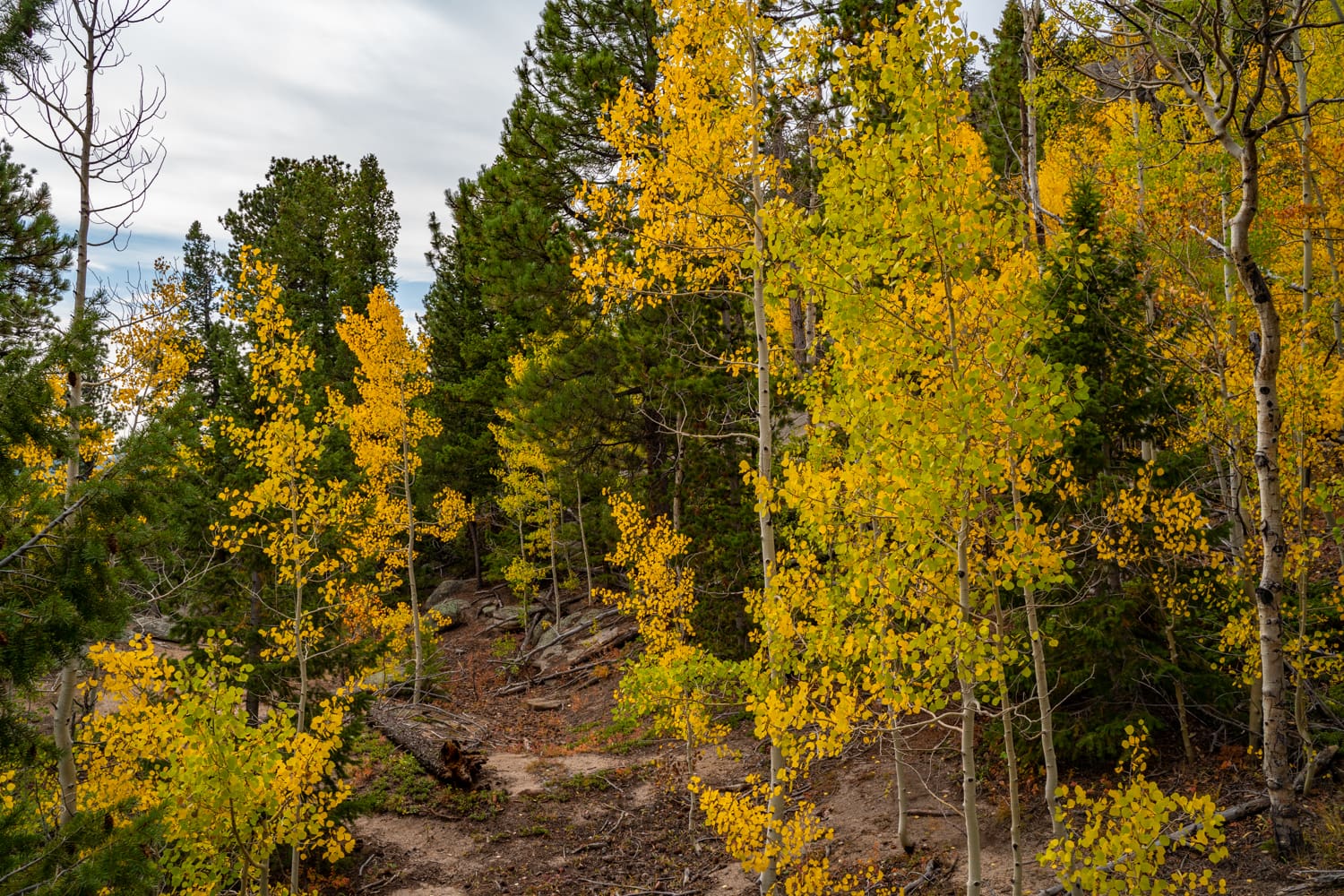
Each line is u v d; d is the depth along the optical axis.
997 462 5.09
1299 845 6.06
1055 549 6.03
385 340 17.78
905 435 4.85
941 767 9.80
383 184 36.25
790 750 6.02
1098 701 8.09
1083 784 8.12
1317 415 7.81
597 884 9.27
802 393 8.16
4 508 5.23
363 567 15.48
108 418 5.82
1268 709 6.18
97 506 5.31
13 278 9.11
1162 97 10.42
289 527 10.26
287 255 31.61
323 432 10.73
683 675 9.97
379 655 11.87
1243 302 8.48
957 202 4.88
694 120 7.43
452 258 29.91
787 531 7.00
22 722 5.41
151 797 6.49
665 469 16.20
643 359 14.34
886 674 5.31
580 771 12.71
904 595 5.42
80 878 4.62
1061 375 4.77
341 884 9.44
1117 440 8.71
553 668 19.45
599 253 7.91
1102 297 8.39
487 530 28.61
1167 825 7.12
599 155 16.08
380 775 12.52
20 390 4.99
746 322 14.55
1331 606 8.12
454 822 11.14
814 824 9.12
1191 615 8.52
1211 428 8.37
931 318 5.20
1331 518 9.77
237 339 13.17
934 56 4.84
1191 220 8.80
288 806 6.70
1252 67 6.18
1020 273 5.30
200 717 5.99
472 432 28.12
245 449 11.71
